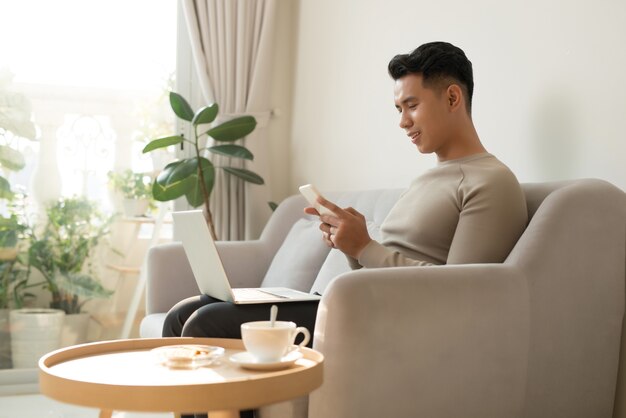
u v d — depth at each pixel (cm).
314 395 158
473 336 165
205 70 396
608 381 180
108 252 390
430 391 161
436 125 205
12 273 371
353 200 288
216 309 193
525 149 230
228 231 402
